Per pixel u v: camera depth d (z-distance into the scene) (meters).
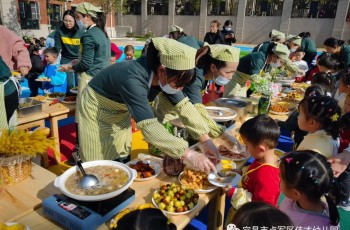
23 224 1.11
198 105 1.98
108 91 1.65
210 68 2.09
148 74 1.48
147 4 25.98
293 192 1.29
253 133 1.54
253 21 21.66
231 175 1.64
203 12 23.23
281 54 3.35
